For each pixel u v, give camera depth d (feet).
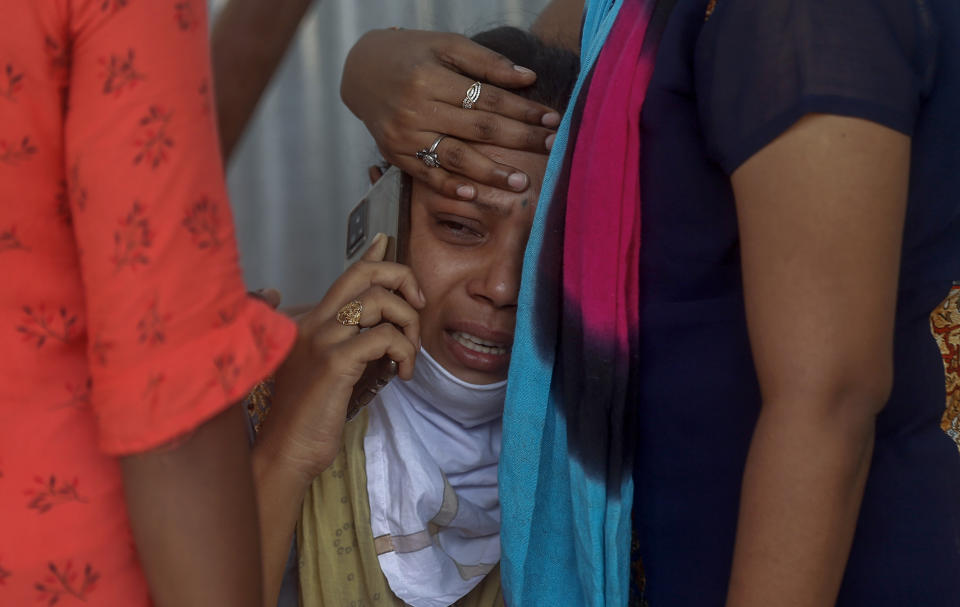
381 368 3.98
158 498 2.21
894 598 2.97
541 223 3.51
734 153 2.60
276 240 8.31
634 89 3.09
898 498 2.96
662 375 3.21
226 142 2.85
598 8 3.50
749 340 2.86
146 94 2.12
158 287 2.14
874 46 2.48
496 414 4.59
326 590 4.33
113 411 2.15
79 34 2.12
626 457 3.34
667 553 3.29
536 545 3.73
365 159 8.20
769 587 2.57
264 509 3.78
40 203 2.19
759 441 2.58
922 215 2.83
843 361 2.46
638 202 3.18
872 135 2.43
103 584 2.32
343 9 7.98
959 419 3.04
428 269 4.21
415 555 4.30
